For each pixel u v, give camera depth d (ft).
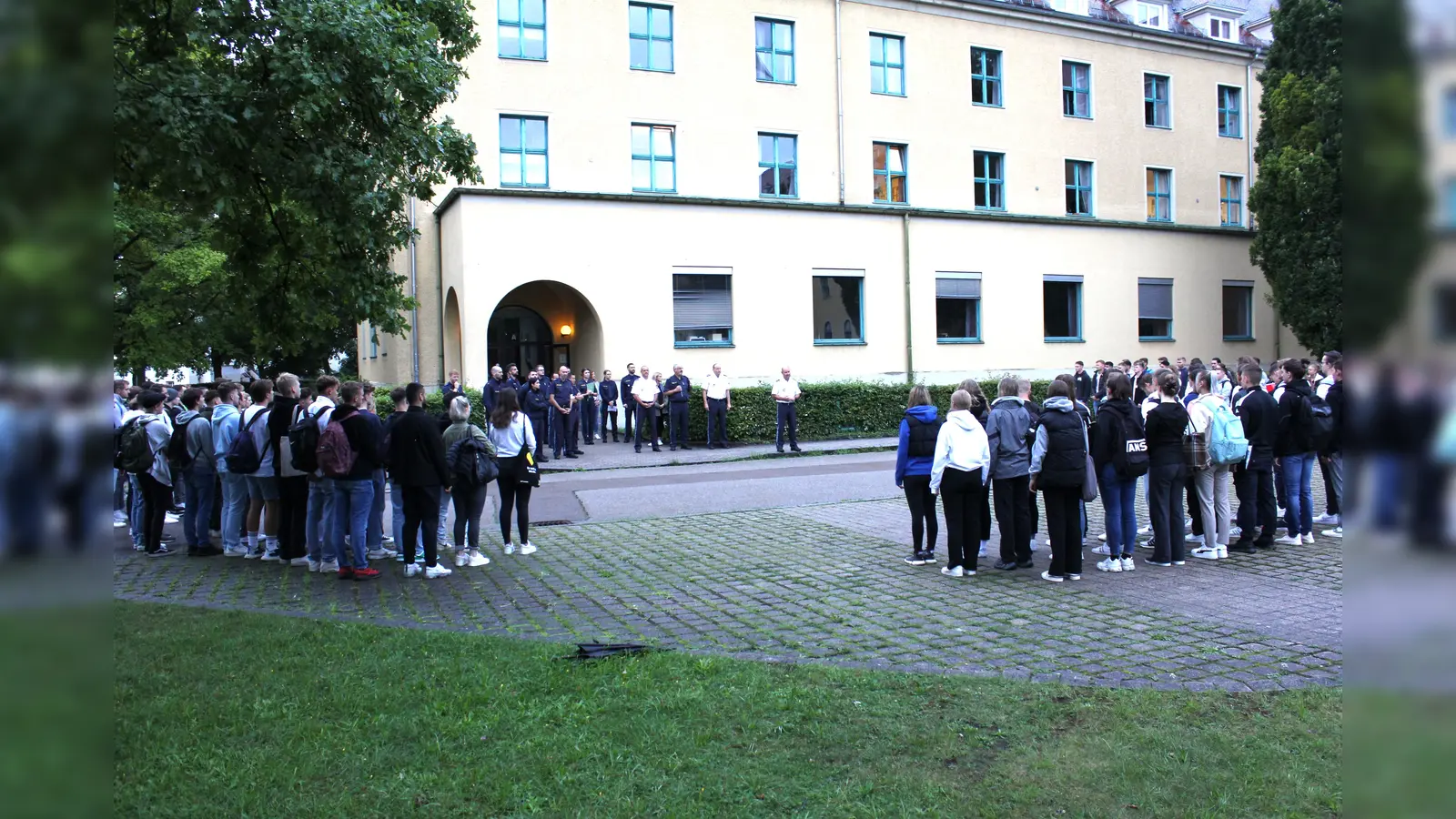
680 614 23.90
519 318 85.35
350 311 32.83
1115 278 101.24
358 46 27.12
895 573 28.86
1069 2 104.37
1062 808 12.93
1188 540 33.71
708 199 80.38
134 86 23.86
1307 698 17.07
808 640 21.35
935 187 93.35
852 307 88.53
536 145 77.97
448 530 38.75
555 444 62.64
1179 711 16.47
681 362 79.77
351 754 14.73
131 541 37.52
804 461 62.23
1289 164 84.48
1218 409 29.71
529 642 20.86
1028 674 18.63
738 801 13.14
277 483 32.19
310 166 27.32
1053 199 99.30
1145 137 104.63
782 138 87.35
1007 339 95.25
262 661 19.52
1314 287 83.46
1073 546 27.78
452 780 13.82
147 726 15.78
